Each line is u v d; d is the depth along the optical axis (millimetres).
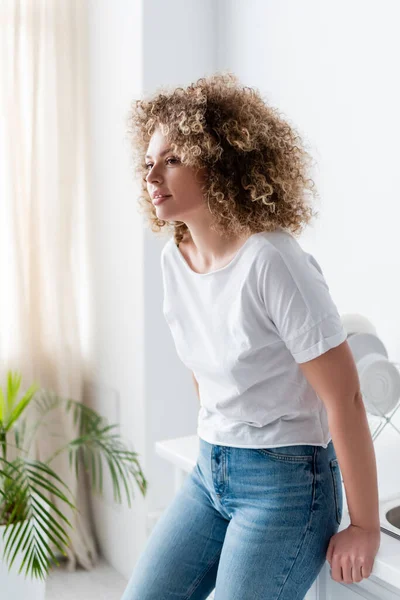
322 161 2221
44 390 3057
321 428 1352
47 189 2988
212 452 1404
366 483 1256
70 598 2779
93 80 3010
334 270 2193
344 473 1267
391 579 1239
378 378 1677
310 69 2248
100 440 2990
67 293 3043
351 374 1244
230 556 1326
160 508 2818
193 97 1294
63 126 2988
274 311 1255
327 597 1532
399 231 1934
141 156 1510
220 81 1364
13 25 2869
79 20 3016
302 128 2305
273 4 2406
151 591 1456
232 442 1365
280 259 1243
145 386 2756
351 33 2072
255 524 1314
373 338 1725
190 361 1463
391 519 1594
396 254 1949
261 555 1298
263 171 1303
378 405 1690
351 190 2105
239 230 1304
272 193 1306
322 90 2203
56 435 3031
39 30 2916
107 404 3041
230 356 1334
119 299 2918
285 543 1299
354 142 2084
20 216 2959
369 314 2057
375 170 2010
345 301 2152
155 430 2787
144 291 2721
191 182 1316
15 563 2145
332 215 2189
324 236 2229
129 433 2879
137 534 2844
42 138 2977
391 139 1947
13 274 2939
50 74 2969
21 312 2941
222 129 1284
